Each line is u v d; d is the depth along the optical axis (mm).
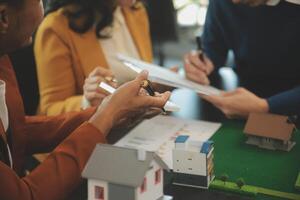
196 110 1479
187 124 1365
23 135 1180
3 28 882
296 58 1618
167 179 1039
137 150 830
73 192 986
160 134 1285
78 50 1598
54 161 894
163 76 1369
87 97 1309
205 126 1353
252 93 1498
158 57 2500
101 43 1663
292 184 1020
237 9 1673
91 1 1594
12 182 827
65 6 1604
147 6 2389
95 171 816
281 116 1227
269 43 1634
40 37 1582
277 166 1108
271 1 1488
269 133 1189
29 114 1642
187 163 999
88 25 1614
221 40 1841
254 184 1023
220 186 999
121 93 971
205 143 1026
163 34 2490
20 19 891
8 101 1111
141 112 1035
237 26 1699
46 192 863
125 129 1290
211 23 1828
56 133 1220
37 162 1473
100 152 841
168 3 2436
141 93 1010
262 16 1603
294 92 1414
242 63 1773
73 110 1440
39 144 1233
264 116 1232
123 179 793
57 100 1554
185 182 1015
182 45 2631
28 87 1618
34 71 1616
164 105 1020
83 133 922
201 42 1843
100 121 944
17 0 869
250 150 1195
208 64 1735
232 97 1406
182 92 1639
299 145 1222
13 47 954
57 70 1566
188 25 2908
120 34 1747
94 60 1613
